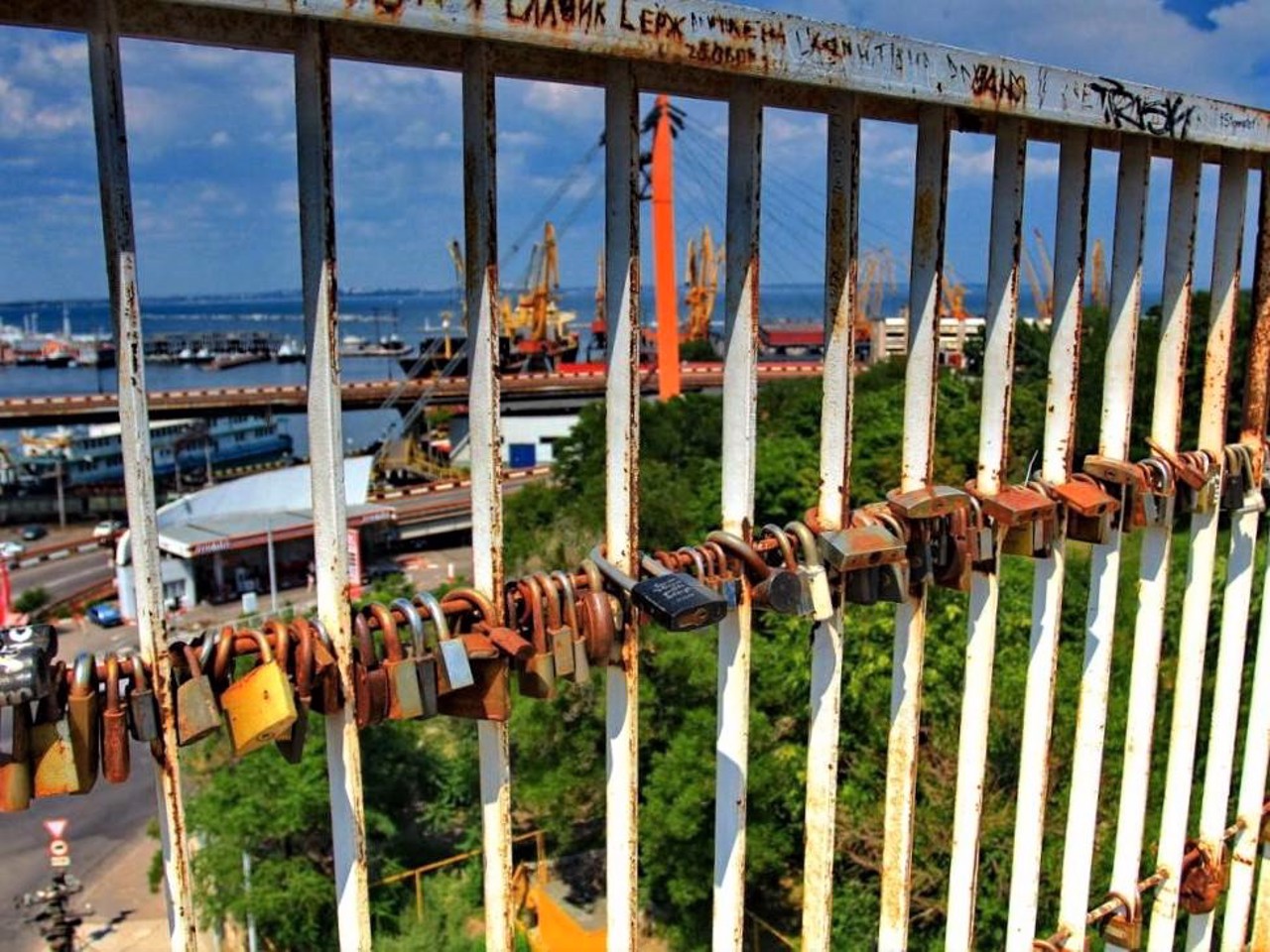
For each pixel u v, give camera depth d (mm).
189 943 1913
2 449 67125
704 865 13914
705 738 13984
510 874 2266
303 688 1930
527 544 22016
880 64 2227
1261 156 3350
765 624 15641
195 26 1753
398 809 17359
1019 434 28984
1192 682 3715
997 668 11930
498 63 2037
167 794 1851
